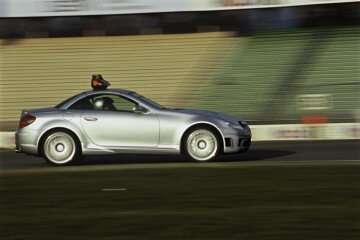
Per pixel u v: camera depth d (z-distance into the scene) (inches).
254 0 1581.0
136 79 1621.6
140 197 510.9
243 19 1752.0
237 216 428.5
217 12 1753.2
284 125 1109.7
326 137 1102.4
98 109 725.3
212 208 458.9
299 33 1721.2
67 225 410.3
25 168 741.3
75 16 1756.9
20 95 1589.6
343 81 1492.4
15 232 393.7
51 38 1808.6
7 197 526.0
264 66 1598.2
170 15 1765.5
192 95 1524.4
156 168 685.9
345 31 1694.1
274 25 1745.8
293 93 1454.2
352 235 370.6
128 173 653.3
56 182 602.5
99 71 1660.9
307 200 483.2
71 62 1701.5
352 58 1578.5
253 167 677.9
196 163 709.9
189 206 467.8
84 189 556.7
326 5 1713.8
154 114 717.3
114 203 486.9
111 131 714.8
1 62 1706.4
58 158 720.3
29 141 719.1
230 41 1724.9
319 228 389.7
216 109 1456.7
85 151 717.3
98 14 1625.2
